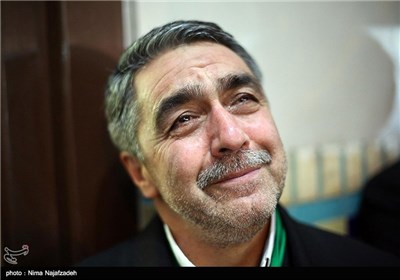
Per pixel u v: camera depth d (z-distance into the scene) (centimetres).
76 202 68
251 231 48
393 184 88
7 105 65
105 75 70
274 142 51
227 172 46
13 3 65
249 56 59
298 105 92
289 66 90
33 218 68
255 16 85
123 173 74
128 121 56
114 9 71
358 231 98
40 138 68
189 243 57
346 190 95
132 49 54
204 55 51
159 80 50
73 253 69
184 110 49
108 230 72
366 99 104
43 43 68
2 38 65
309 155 88
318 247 61
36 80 68
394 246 86
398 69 110
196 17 79
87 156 69
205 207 47
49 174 69
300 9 91
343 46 99
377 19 104
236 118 49
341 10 97
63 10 65
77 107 68
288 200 85
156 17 76
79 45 67
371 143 103
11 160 66
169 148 49
